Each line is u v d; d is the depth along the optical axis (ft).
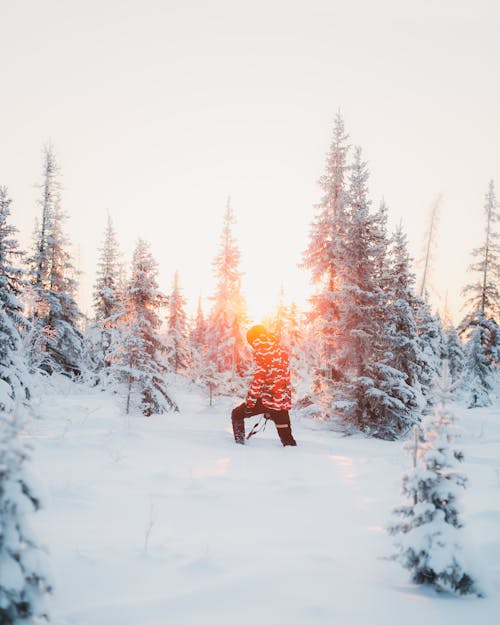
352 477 17.75
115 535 10.25
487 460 23.21
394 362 45.57
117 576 8.08
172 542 10.07
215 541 10.32
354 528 11.82
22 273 49.06
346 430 39.27
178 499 13.69
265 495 14.62
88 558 8.70
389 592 8.04
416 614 7.31
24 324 44.96
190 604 7.23
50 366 72.43
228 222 107.86
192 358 112.06
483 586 8.09
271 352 25.13
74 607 6.92
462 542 8.43
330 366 49.29
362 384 39.40
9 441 6.45
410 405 40.37
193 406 62.90
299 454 22.66
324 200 63.00
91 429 25.14
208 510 12.83
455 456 9.26
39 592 6.19
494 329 94.79
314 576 8.53
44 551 6.54
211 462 19.67
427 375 48.73
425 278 104.73
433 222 105.29
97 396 57.00
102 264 103.09
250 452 22.66
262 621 6.82
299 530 11.54
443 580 8.09
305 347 57.47
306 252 61.77
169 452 21.20
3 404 28.40
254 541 10.52
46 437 20.85
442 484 8.90
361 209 44.34
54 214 84.74
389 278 50.39
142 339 48.16
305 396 49.49
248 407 25.11
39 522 10.77
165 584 7.89
